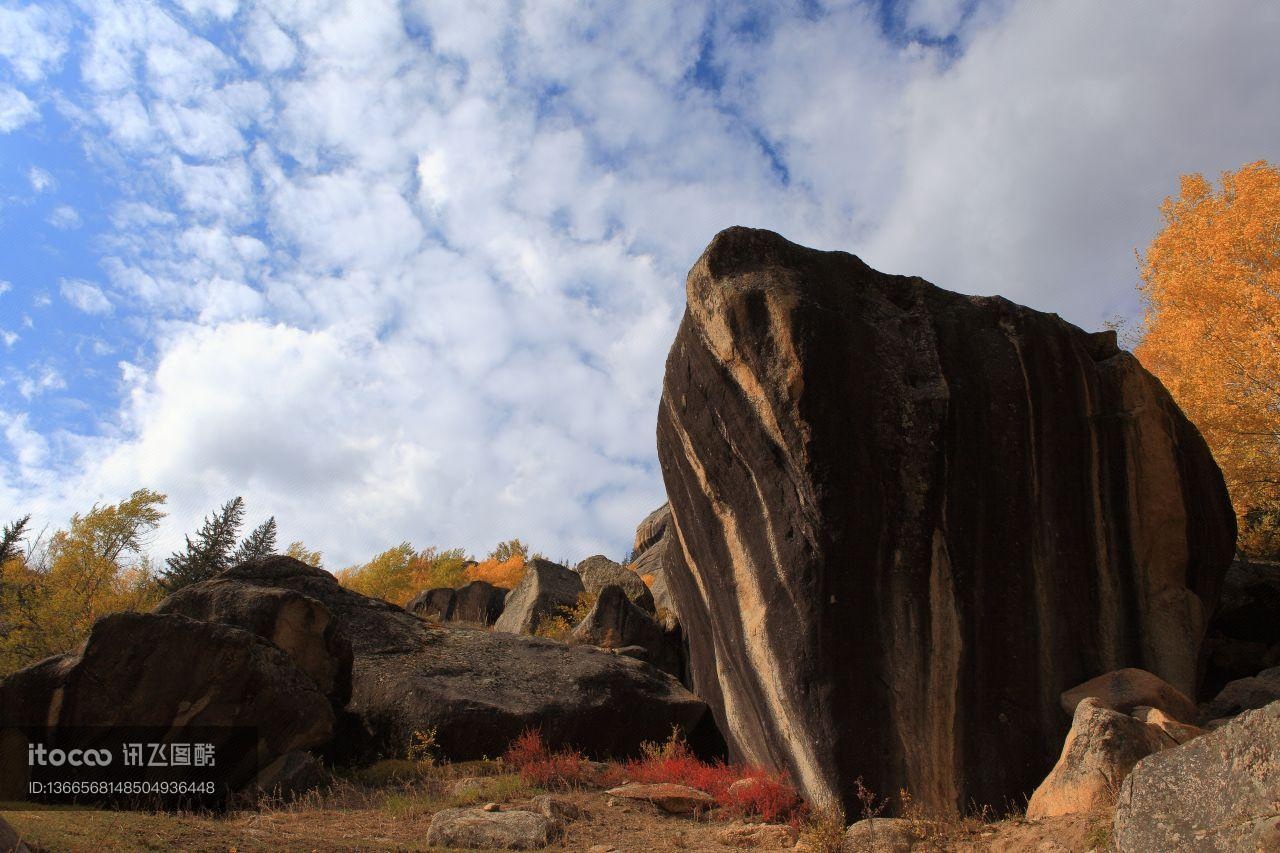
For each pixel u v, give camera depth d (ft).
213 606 39.29
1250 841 15.10
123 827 21.26
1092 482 35.37
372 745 39.81
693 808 31.76
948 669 30.60
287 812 29.68
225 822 26.99
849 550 31.35
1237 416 51.06
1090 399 36.27
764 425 33.91
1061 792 24.84
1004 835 23.98
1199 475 39.50
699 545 40.70
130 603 71.10
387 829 28.09
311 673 38.81
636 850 26.37
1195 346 55.62
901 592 31.30
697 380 38.22
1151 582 34.76
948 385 33.81
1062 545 33.76
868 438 32.63
